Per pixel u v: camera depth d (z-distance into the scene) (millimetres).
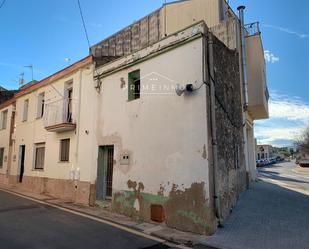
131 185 8734
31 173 15070
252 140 17453
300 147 65375
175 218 7207
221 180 7391
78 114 11875
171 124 7746
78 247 5605
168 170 7625
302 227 6996
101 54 16906
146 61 8914
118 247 5676
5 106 19812
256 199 10406
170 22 13711
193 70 7387
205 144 6828
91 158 10828
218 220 6820
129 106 9305
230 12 13773
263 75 14305
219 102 7930
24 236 6293
